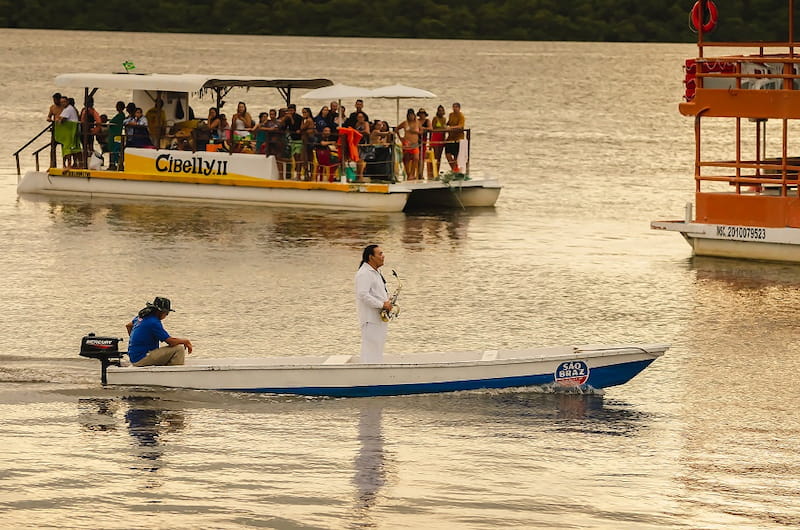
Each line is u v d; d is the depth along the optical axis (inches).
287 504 1181.1
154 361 1504.7
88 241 2551.7
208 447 1318.9
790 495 1205.1
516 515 1159.0
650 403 1480.1
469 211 3095.5
